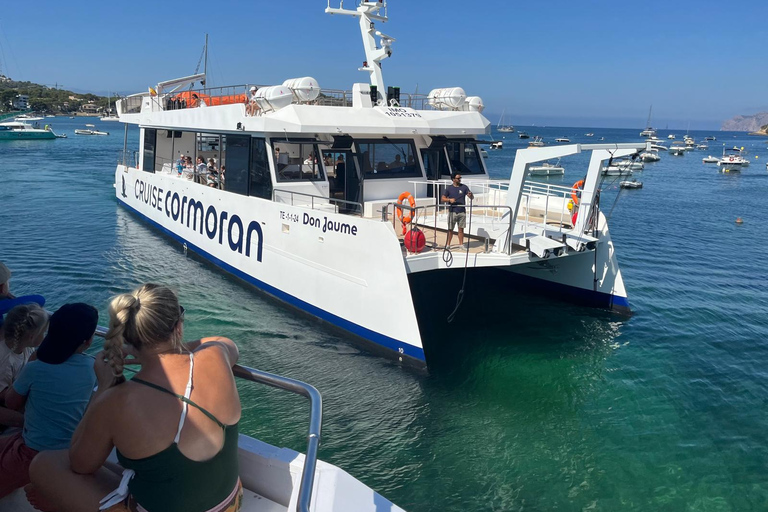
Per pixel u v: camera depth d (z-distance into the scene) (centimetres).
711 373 965
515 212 967
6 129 7725
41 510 295
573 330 1132
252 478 321
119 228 1958
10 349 391
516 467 696
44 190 2892
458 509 620
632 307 1308
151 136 1900
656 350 1054
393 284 940
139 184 2016
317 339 1052
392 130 1214
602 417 816
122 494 246
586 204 1107
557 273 1294
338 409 818
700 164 7656
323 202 1237
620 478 679
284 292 1187
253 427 761
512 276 1388
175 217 1677
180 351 248
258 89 1213
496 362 987
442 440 748
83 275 1420
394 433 760
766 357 1037
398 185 1312
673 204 3441
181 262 1543
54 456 278
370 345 1005
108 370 290
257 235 1248
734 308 1328
